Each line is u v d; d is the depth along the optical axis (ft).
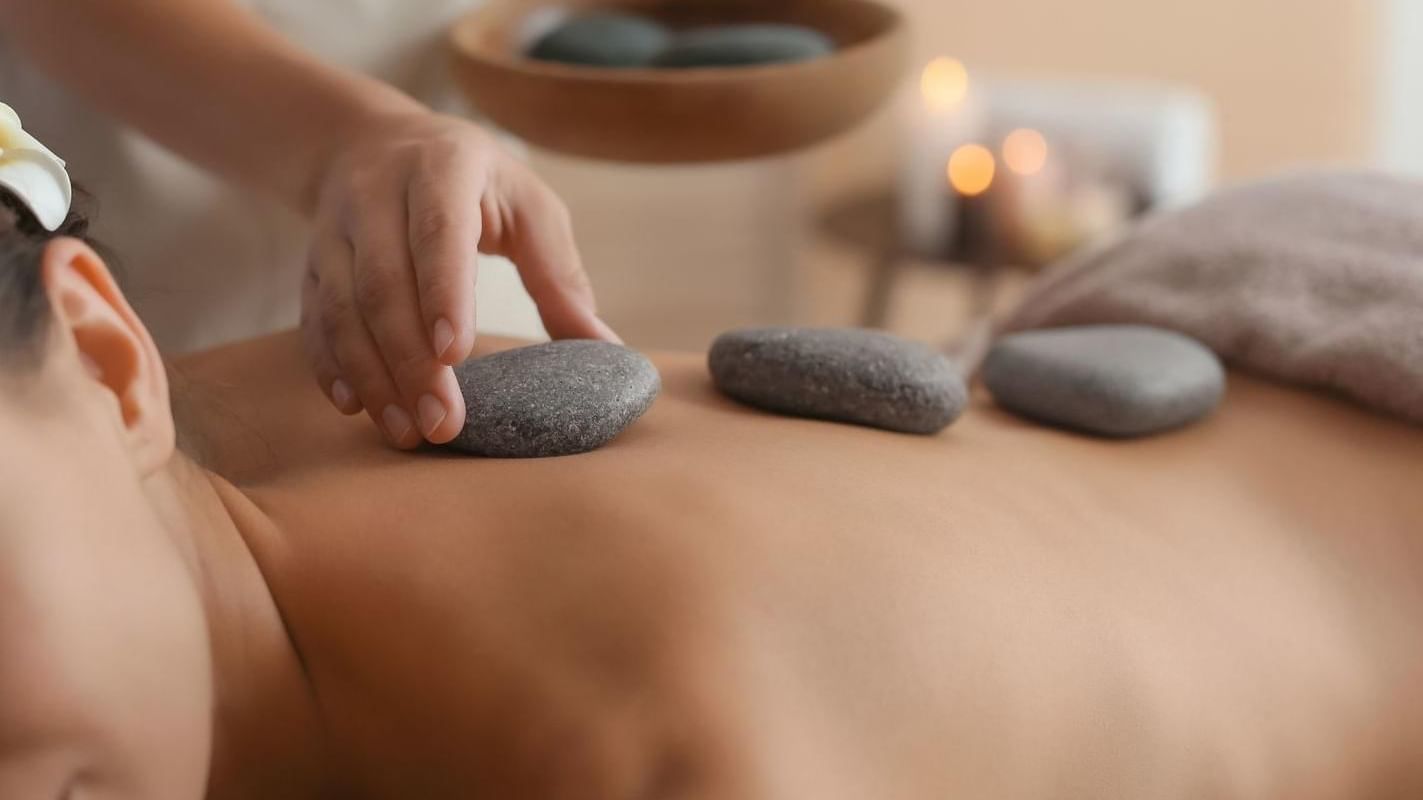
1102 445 2.57
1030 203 6.19
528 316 3.18
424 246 2.19
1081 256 3.22
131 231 3.29
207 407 2.35
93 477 1.71
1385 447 2.64
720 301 6.84
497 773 1.83
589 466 2.07
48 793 1.62
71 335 1.80
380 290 2.19
